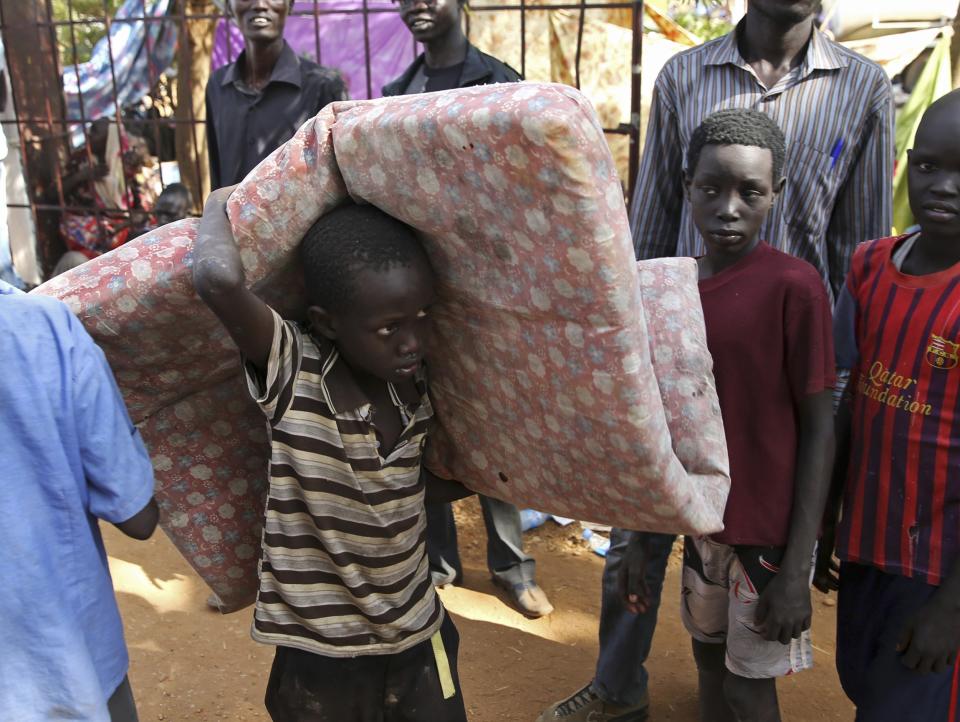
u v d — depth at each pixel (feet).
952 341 6.59
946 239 6.60
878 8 25.45
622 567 8.03
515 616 12.31
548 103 4.00
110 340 5.91
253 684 10.73
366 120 4.77
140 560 13.58
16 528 5.42
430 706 6.57
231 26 27.12
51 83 21.84
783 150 7.32
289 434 5.53
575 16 24.80
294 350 5.44
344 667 6.31
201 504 6.63
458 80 13.23
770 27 9.97
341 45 26.55
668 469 5.22
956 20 20.58
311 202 5.22
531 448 5.77
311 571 5.88
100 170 23.38
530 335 5.00
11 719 5.53
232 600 7.04
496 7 14.76
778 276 6.97
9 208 21.84
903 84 25.71
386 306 4.98
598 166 4.11
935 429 6.75
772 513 7.09
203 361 6.08
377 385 5.75
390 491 5.81
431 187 4.67
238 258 5.15
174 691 10.56
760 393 7.08
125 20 19.24
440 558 12.69
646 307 6.68
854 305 7.30
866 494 7.20
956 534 6.76
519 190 4.27
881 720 7.21
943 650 6.59
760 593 7.23
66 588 5.66
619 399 4.84
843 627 7.67
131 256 5.62
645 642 9.36
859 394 7.26
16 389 5.34
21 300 5.42
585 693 9.82
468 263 5.01
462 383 5.87
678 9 39.19
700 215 7.30
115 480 5.76
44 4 21.67
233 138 14.06
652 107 11.04
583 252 4.30
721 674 8.63
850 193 10.40
